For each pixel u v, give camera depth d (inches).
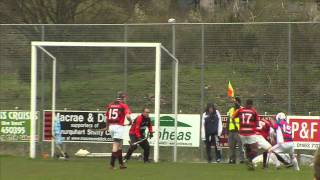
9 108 3218.5
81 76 3198.8
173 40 3137.3
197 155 3034.0
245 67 3085.6
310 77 3014.3
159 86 2829.7
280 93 3041.3
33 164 2664.9
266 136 2731.3
